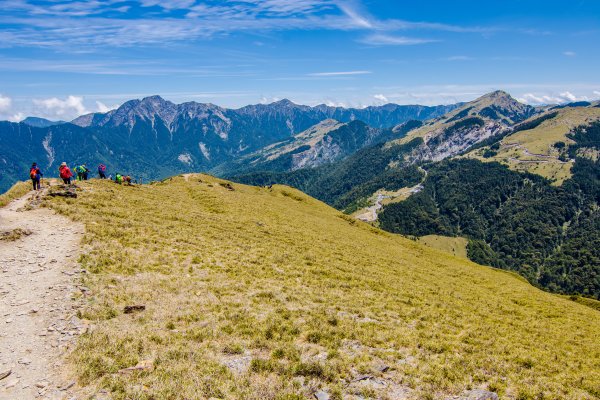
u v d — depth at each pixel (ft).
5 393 41.04
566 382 65.41
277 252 128.47
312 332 65.21
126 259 88.89
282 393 46.57
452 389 54.39
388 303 97.66
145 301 69.82
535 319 117.39
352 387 50.78
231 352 55.93
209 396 43.88
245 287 86.58
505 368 65.51
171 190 240.12
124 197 161.38
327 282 105.50
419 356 64.23
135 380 44.91
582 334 107.86
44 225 104.17
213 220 163.53
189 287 79.97
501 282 197.67
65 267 78.43
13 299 63.41
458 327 88.74
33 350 49.60
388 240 275.80
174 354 52.13
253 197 287.69
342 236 214.28
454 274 188.96
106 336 54.24
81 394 41.83
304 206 341.62
